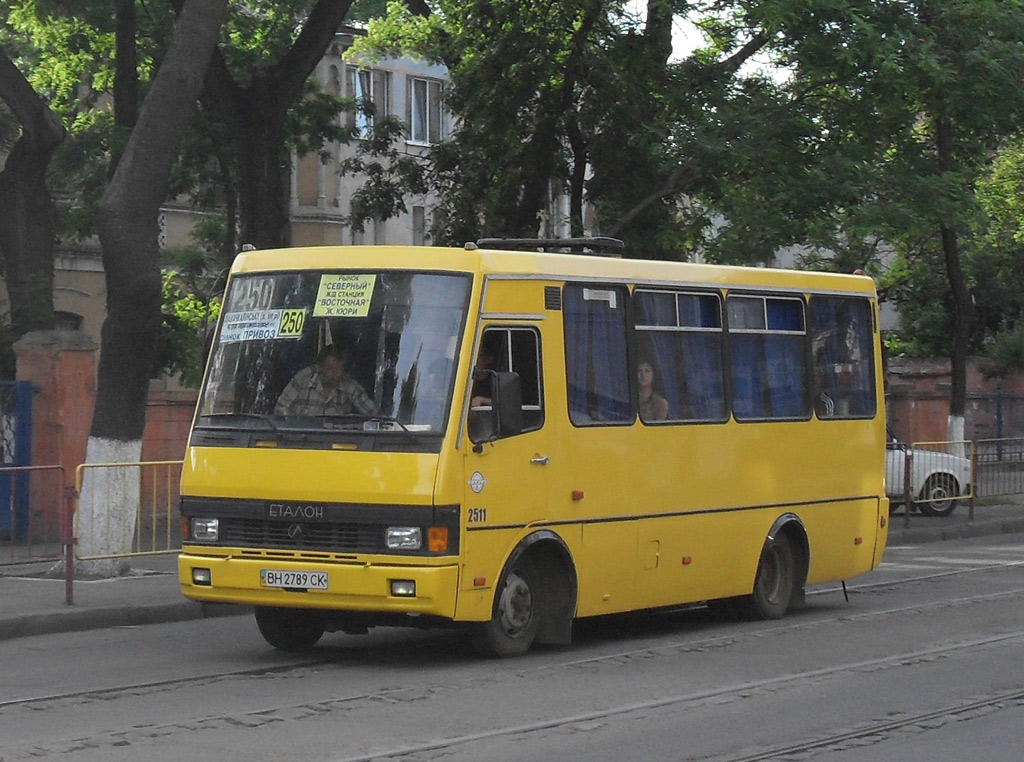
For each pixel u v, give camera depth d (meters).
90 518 15.68
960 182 22.19
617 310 12.91
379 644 12.93
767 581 14.82
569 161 25.70
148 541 16.09
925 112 23.91
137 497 16.00
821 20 20.88
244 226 22.17
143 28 26.78
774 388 14.82
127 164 16.53
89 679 11.01
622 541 12.76
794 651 12.49
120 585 15.79
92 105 31.52
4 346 22.86
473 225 26.08
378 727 9.08
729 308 14.30
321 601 11.19
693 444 13.62
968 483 25.80
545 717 9.46
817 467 15.37
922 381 33.56
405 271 11.65
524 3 23.86
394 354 11.44
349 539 11.18
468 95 24.70
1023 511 27.77
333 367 11.55
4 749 8.37
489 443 11.41
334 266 11.84
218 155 26.62
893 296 39.25
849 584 17.92
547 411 12.02
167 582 16.05
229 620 14.78
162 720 9.27
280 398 11.64
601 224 23.94
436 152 26.80
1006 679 11.10
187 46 16.61
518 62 23.88
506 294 11.74
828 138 22.08
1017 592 16.95
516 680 10.86
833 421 15.62
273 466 11.41
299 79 22.22
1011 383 40.91
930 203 21.72
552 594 12.30
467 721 9.30
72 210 30.02
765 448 14.59
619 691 10.45
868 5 21.00
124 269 16.42
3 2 27.02
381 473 11.08
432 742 8.63
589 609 12.46
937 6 21.69
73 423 20.16
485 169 25.56
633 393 12.97
